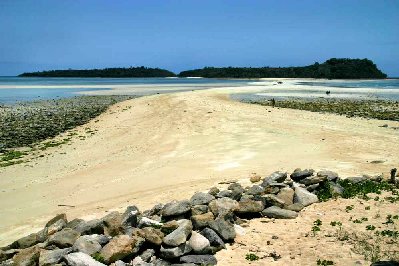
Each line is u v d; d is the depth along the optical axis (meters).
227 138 31.02
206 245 11.74
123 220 13.00
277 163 23.00
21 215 17.02
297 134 31.47
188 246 11.66
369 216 14.38
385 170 20.78
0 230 15.27
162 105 51.94
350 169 21.00
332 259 11.21
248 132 32.81
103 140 33.50
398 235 12.55
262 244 12.53
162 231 12.31
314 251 11.80
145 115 45.12
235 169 22.09
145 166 24.45
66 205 18.00
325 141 28.69
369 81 176.25
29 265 10.59
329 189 17.06
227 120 38.50
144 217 13.43
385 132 32.19
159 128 37.00
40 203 18.55
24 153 29.28
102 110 51.91
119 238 11.46
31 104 61.50
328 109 50.34
